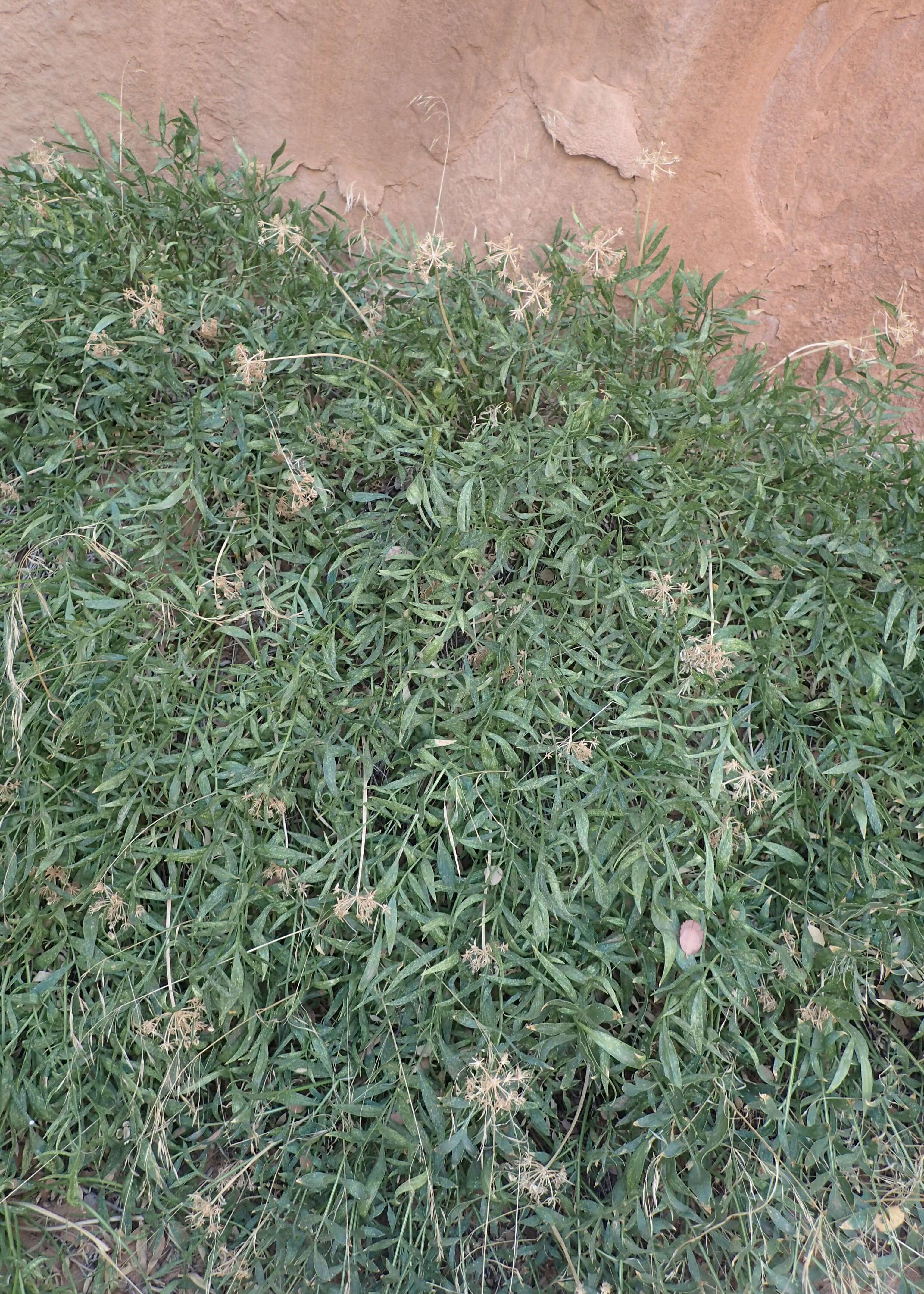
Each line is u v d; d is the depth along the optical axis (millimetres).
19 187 1991
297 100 2098
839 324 2205
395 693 1628
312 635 1668
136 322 1778
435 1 1920
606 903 1505
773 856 1658
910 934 1564
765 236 2141
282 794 1595
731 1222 1496
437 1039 1506
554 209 2154
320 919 1557
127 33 1991
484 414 1863
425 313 1888
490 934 1575
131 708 1648
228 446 1775
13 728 1624
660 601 1656
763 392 1866
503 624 1705
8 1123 1573
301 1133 1531
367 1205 1434
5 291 1875
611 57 1967
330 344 1813
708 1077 1452
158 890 1598
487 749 1571
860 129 1969
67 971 1567
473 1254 1553
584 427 1723
